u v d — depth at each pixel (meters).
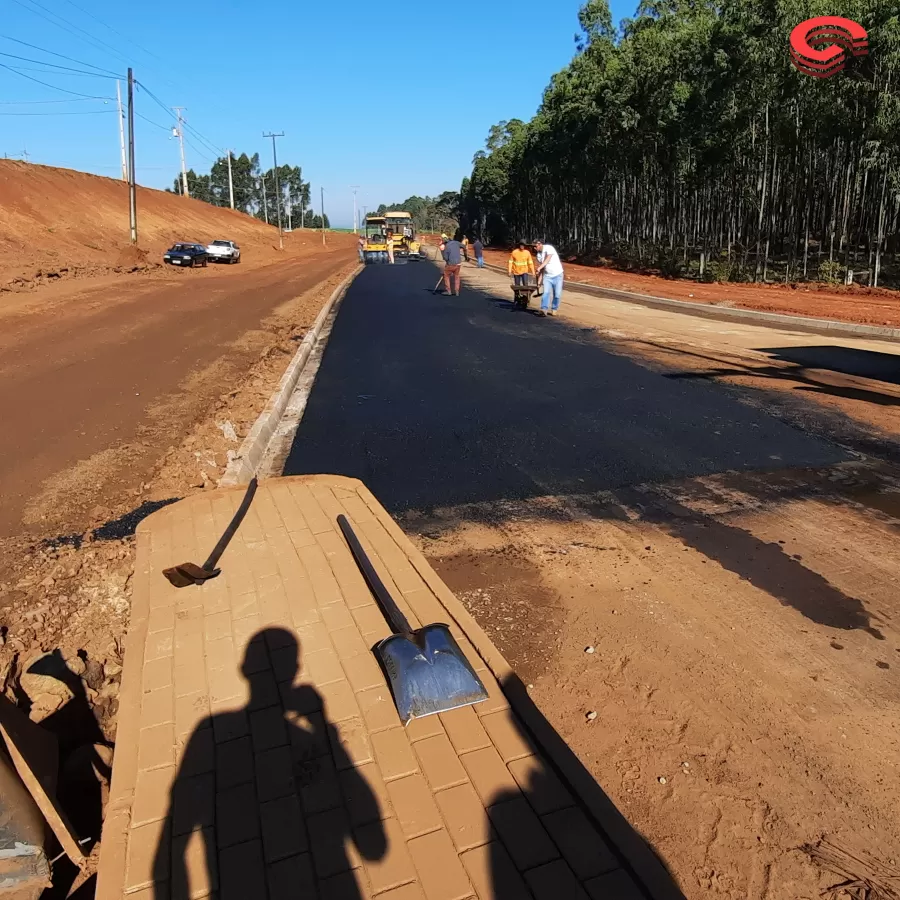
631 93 31.42
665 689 3.06
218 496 5.12
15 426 7.00
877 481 5.45
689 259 32.16
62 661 3.30
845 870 2.20
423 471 5.91
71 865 2.48
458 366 10.16
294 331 14.17
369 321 15.37
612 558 4.29
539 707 2.96
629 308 17.45
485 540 4.58
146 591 3.75
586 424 7.09
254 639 3.29
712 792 2.51
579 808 2.30
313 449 6.64
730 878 2.18
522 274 16.55
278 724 2.72
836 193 26.50
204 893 2.03
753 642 3.40
